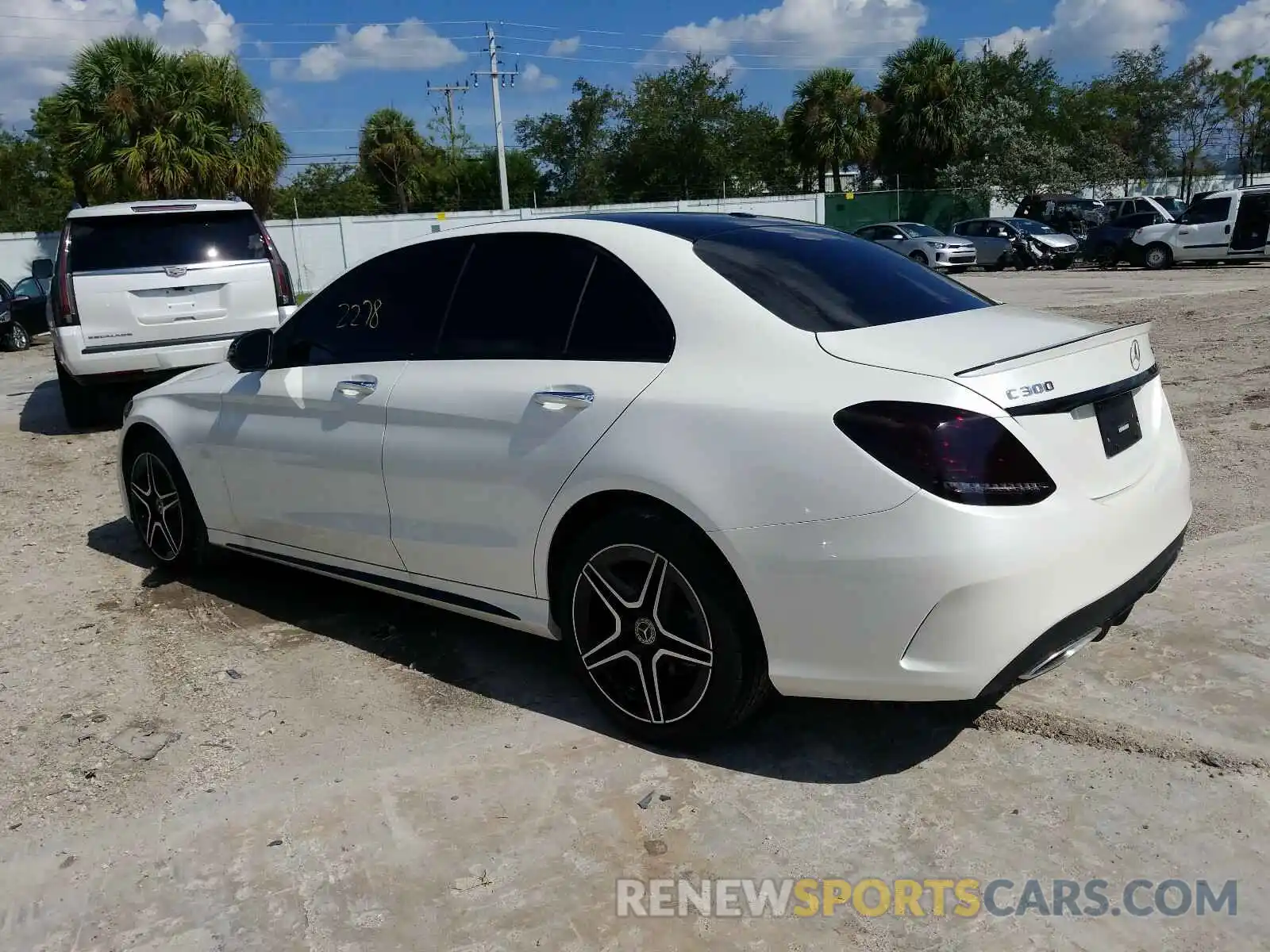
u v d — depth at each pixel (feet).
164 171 81.92
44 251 91.61
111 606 15.55
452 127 181.47
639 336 10.28
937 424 8.30
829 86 144.87
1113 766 9.80
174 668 13.17
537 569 10.91
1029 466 8.45
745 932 7.88
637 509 9.87
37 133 138.31
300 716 11.69
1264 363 30.86
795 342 9.41
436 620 14.43
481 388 11.23
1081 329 10.25
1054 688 11.30
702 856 8.81
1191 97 149.79
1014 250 86.28
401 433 11.99
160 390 16.21
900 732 10.62
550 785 9.97
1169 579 14.20
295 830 9.46
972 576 8.21
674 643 9.96
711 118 166.40
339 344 13.25
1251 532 15.83
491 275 11.88
